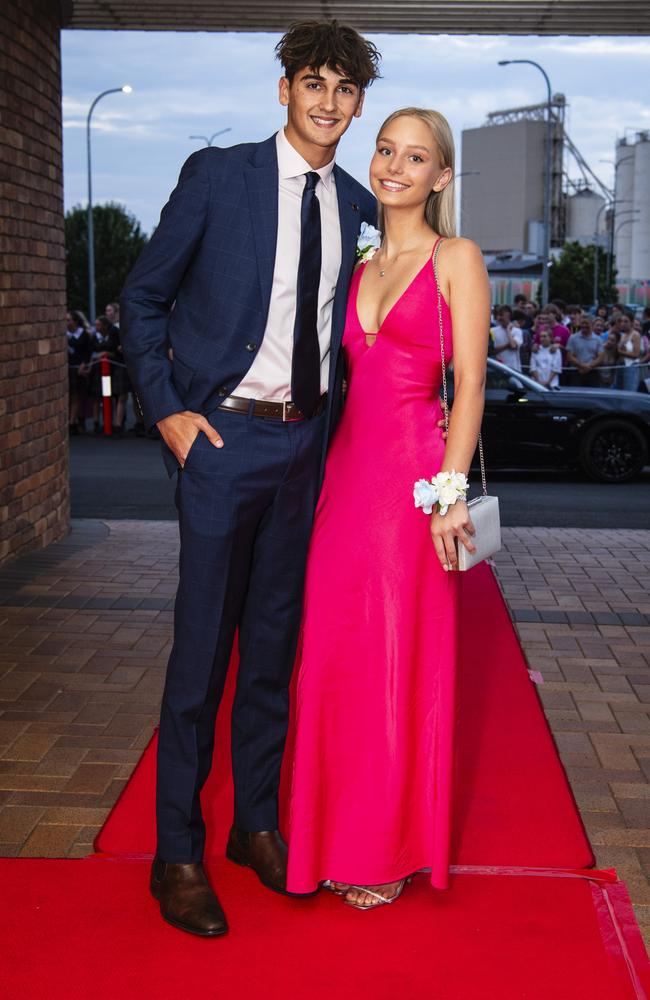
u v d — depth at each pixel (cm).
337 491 268
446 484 251
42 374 674
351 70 241
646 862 291
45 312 677
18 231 618
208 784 331
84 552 671
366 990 229
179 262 248
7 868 280
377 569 262
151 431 255
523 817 311
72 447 1353
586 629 510
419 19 790
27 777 340
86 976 232
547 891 270
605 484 1073
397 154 261
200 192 246
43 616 521
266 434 254
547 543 725
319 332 258
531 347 1454
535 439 1071
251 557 266
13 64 602
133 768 347
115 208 6053
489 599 562
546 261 3259
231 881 274
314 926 254
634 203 11462
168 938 247
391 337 263
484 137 14025
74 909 259
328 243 257
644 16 787
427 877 279
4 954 240
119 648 471
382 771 261
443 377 269
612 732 382
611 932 252
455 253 259
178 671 259
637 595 578
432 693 265
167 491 991
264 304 248
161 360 248
